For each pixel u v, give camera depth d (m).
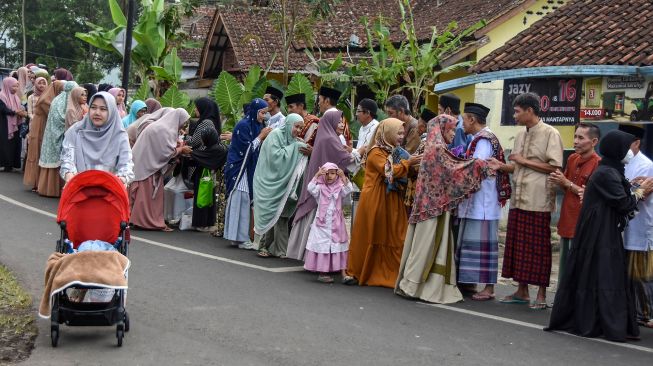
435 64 18.30
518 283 9.34
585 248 7.68
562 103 13.35
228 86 16.88
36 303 7.94
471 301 9.02
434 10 24.06
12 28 49.12
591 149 8.48
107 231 7.15
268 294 8.78
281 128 10.84
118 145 7.58
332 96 10.70
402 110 10.02
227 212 11.45
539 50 14.09
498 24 19.67
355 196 10.59
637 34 12.88
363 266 9.48
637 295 8.20
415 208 8.88
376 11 25.61
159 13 19.92
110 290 6.72
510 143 14.58
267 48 24.42
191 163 12.75
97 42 19.83
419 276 8.83
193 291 8.73
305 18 20.73
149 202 12.41
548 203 8.66
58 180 14.50
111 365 6.27
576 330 7.73
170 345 6.83
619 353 7.17
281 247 10.97
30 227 11.77
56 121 14.26
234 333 7.24
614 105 12.42
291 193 10.55
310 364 6.46
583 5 15.29
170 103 16.92
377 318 8.01
